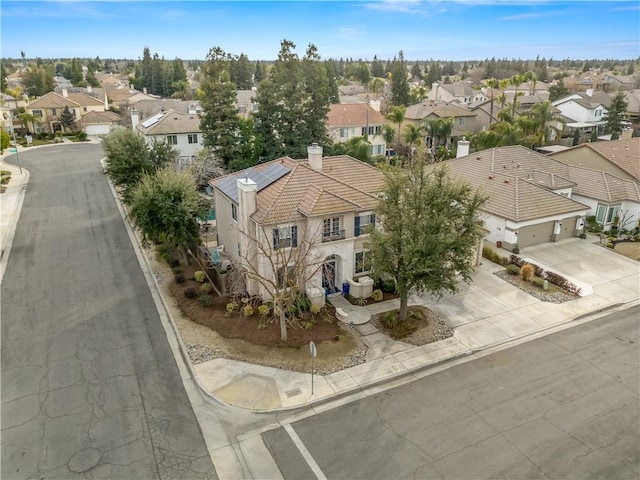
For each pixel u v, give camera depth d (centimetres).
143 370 2012
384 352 2145
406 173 2286
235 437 1653
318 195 2519
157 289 2748
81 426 1689
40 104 8500
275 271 2144
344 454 1577
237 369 2009
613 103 7319
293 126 4975
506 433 1669
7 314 2448
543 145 6275
